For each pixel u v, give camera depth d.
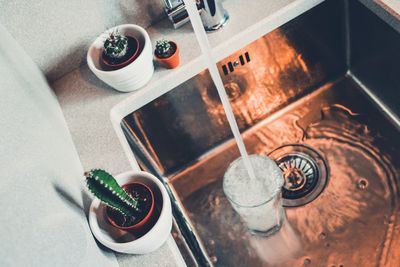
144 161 0.95
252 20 0.89
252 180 0.80
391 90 0.95
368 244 0.84
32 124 0.67
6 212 0.44
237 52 0.91
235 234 0.92
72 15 0.89
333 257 0.85
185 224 0.94
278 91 1.03
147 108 0.90
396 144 0.94
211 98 0.96
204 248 0.92
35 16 0.85
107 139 0.82
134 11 0.94
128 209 0.62
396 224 0.85
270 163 0.82
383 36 0.87
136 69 0.82
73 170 0.75
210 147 1.05
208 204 0.98
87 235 0.62
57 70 0.95
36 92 0.80
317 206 0.92
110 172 0.77
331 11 0.93
